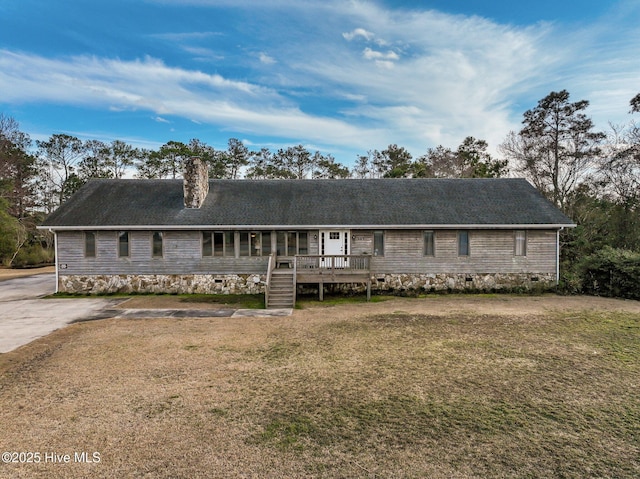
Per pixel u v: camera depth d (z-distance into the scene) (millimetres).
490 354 8555
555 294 17266
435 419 5516
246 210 17891
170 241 17281
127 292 17203
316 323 11633
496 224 17016
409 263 17625
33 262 33562
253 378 7125
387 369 7602
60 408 5840
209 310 13688
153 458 4484
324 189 20188
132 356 8414
